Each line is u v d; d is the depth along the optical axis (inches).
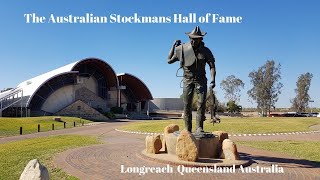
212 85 523.2
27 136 1085.8
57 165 459.2
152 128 1256.2
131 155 531.2
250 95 3607.3
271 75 3479.3
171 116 3437.5
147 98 3550.7
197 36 503.8
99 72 3184.1
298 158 547.2
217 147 498.3
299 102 3939.5
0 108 2345.0
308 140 900.6
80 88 2942.9
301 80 3929.6
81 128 1526.8
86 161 482.3
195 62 516.1
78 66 2923.2
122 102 3607.3
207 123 1294.3
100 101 3115.2
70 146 697.0
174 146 498.3
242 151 621.3
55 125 1690.5
